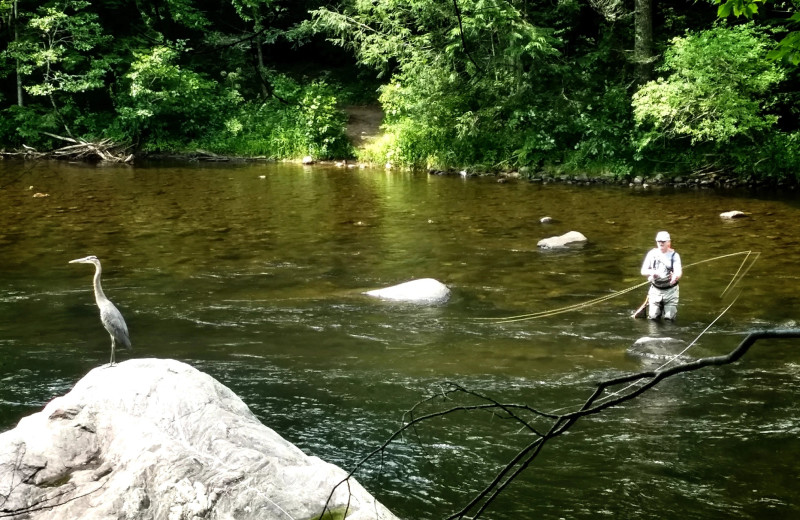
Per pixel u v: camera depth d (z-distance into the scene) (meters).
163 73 28.78
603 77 27.27
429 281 11.64
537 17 27.27
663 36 27.11
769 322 10.24
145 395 4.76
